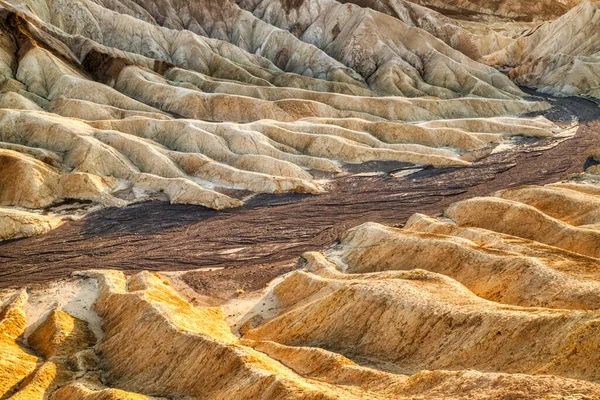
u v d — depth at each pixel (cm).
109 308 3962
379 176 7262
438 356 2738
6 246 5247
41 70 9100
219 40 11931
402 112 9712
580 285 3120
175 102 9069
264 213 6100
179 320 3425
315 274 4488
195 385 2794
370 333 3136
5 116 7181
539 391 1927
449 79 11881
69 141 6919
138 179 6569
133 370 3130
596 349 2173
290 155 7506
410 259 4259
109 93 8819
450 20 15238
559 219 5003
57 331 3578
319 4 14100
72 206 6075
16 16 9688
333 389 2431
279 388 2344
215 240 5456
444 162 7650
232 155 7300
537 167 7438
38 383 2936
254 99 9131
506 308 2817
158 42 11500
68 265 4925
